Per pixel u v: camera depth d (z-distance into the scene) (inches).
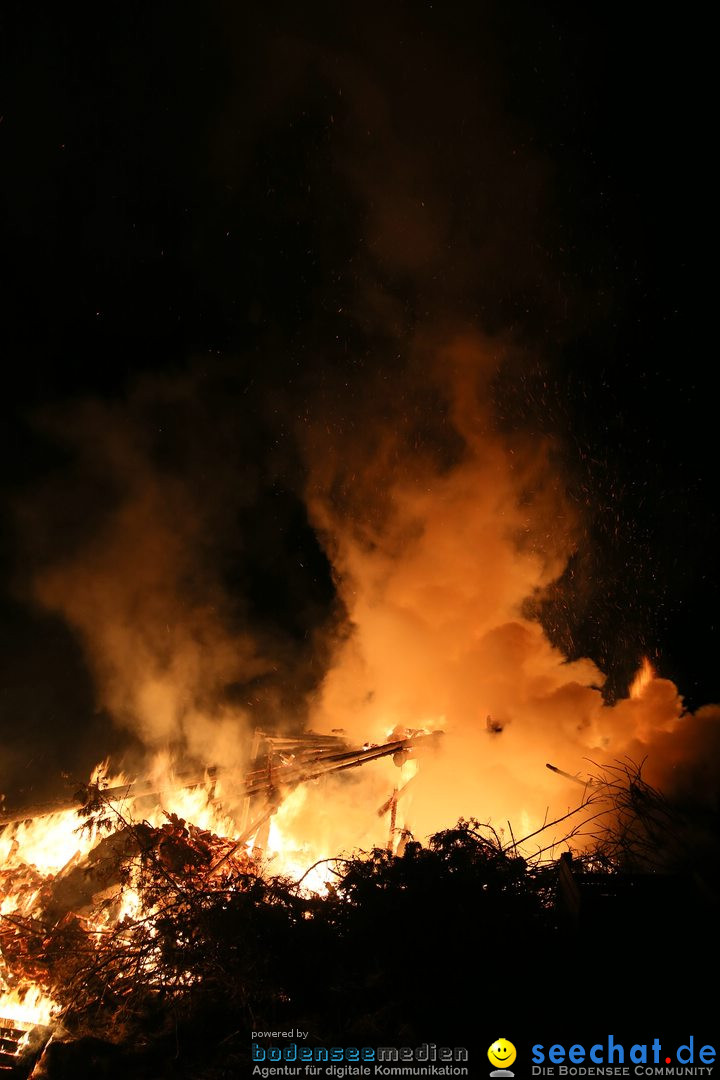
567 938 106.0
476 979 104.1
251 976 108.1
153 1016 107.4
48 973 115.9
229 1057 97.5
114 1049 101.3
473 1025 98.6
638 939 99.2
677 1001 94.5
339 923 116.6
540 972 104.1
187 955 112.0
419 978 104.7
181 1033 103.6
